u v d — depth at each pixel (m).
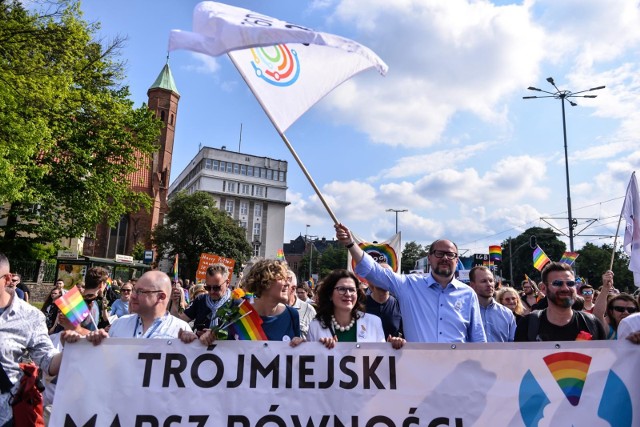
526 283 9.27
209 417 3.12
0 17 19.27
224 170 99.56
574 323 3.92
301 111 3.72
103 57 24.73
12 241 25.59
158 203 54.78
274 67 3.69
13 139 18.45
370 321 3.86
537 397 3.18
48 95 19.31
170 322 3.47
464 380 3.21
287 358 3.22
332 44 3.42
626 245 5.57
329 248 110.25
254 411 3.15
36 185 22.89
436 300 3.91
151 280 3.39
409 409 3.19
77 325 3.19
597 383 3.19
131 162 27.94
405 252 97.31
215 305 5.85
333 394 3.20
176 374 3.15
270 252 99.88
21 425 3.04
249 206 99.81
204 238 56.09
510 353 3.24
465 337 3.89
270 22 3.38
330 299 3.84
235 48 3.06
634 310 4.68
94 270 5.82
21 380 3.10
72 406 3.05
